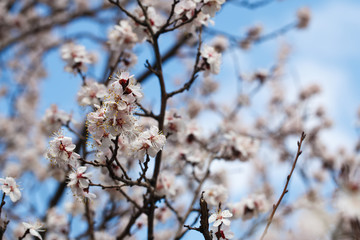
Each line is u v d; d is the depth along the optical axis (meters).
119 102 2.46
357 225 2.22
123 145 3.25
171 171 5.35
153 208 3.35
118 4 3.53
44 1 10.05
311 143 8.88
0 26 9.85
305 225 2.36
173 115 4.12
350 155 7.86
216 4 3.51
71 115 4.41
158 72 3.60
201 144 4.91
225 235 2.57
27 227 2.84
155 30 3.87
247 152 4.89
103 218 4.99
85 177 2.72
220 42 7.70
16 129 10.24
